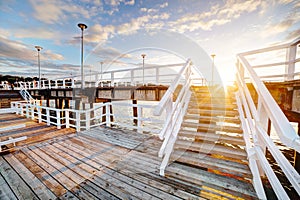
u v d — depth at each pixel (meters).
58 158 2.55
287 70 2.58
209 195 1.58
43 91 11.00
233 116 2.68
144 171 2.09
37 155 2.67
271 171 1.33
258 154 1.56
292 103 2.05
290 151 5.25
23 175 2.03
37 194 1.65
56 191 1.71
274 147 1.25
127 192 1.67
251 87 3.04
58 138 3.62
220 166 1.91
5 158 2.55
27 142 3.34
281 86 2.30
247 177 1.73
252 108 1.86
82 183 1.85
